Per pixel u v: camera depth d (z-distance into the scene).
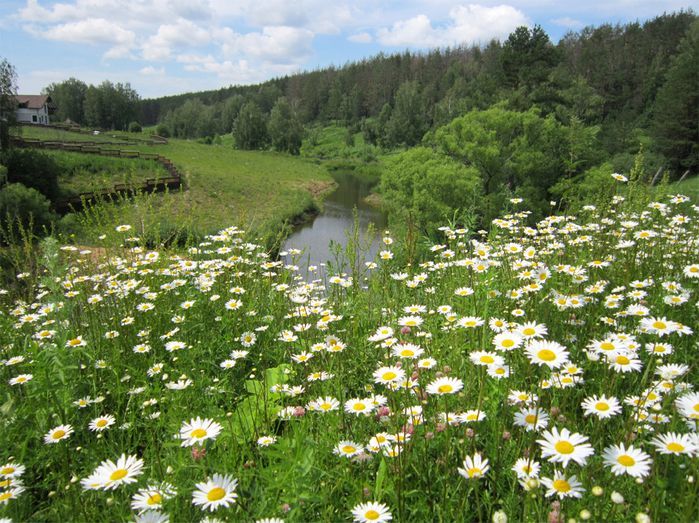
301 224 36.91
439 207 24.28
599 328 3.65
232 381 3.96
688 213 6.73
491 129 32.31
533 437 2.06
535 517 2.00
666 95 44.28
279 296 5.27
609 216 6.71
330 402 2.89
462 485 2.30
